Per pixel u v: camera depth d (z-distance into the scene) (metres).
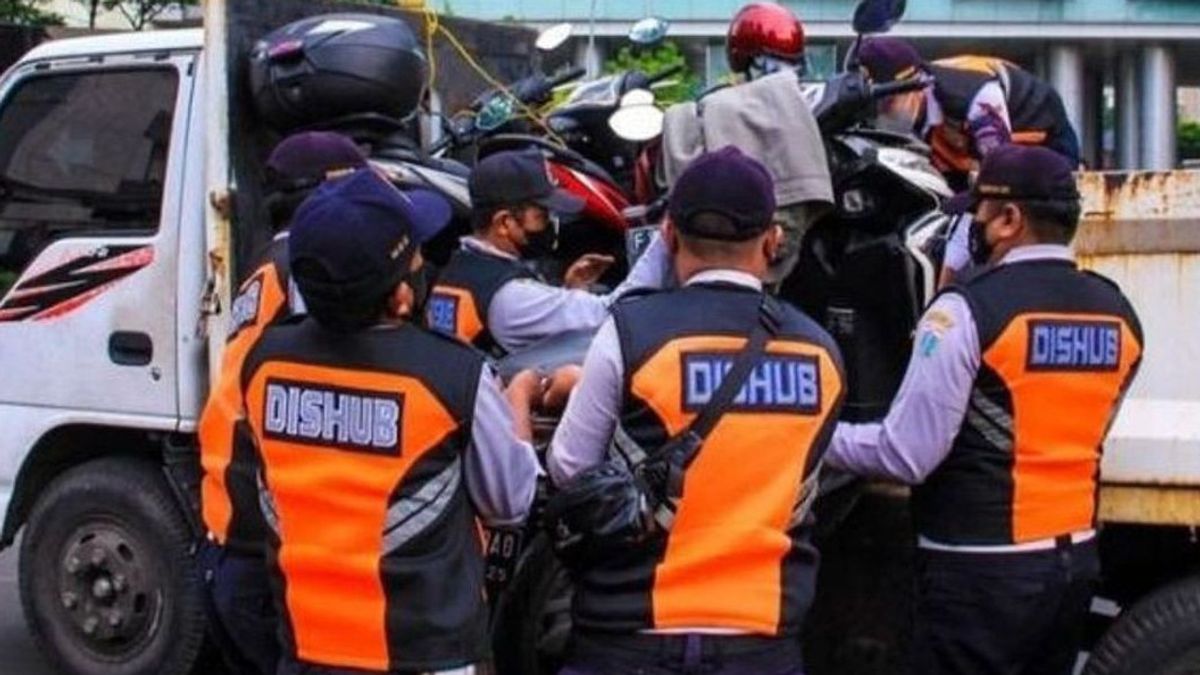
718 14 22.39
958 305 4.39
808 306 5.33
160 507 6.32
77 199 6.44
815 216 5.18
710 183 3.83
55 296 6.45
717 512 3.74
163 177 6.21
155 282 6.21
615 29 22.39
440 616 3.70
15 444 6.53
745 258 3.88
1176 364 5.33
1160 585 4.86
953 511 4.46
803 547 3.87
